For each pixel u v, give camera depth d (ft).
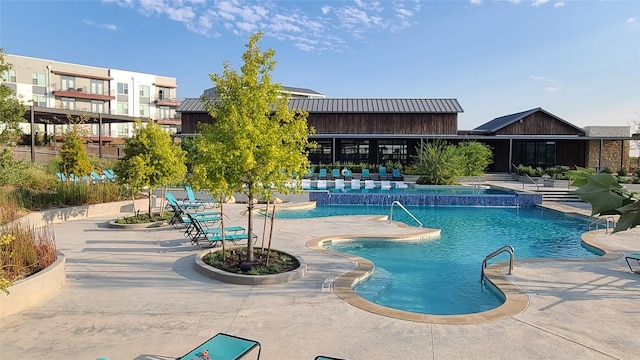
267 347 15.98
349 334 17.22
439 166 87.86
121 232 38.24
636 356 15.49
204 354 12.90
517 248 37.78
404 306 23.24
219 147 24.64
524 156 113.70
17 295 19.35
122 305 20.26
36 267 22.34
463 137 104.12
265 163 25.12
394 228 42.55
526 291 22.95
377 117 112.88
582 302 21.24
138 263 27.78
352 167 103.24
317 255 30.63
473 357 15.38
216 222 43.91
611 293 22.66
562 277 25.64
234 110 24.73
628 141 109.81
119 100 184.75
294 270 25.17
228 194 26.32
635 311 20.04
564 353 15.72
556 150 111.75
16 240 22.39
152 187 44.01
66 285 23.16
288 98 27.17
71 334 16.98
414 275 29.12
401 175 97.76
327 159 114.62
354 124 113.29
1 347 15.79
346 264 28.25
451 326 18.15
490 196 66.13
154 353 15.43
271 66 26.07
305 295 21.97
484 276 26.45
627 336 17.24
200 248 32.17
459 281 27.81
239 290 22.65
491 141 113.80
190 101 117.29
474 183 90.58
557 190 71.20
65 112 91.04
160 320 18.48
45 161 93.50
